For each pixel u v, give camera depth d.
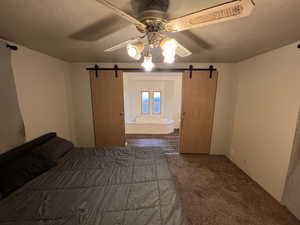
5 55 1.71
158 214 1.11
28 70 2.10
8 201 1.23
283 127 1.88
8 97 1.76
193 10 1.06
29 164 1.60
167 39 1.03
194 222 1.67
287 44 1.80
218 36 1.61
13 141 1.82
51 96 2.59
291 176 1.78
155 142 4.27
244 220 1.70
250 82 2.55
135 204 1.21
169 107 5.38
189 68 3.11
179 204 1.23
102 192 1.35
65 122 3.02
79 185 1.45
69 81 3.16
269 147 2.11
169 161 3.09
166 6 1.01
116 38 1.69
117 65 3.18
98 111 3.34
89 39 1.72
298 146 1.69
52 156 1.92
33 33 1.56
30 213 1.12
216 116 3.28
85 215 1.10
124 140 3.45
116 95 3.28
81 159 2.00
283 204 1.89
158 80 5.21
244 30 1.44
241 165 2.78
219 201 1.98
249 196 2.07
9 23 1.32
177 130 5.42
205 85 3.16
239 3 0.69
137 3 0.98
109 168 1.77
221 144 3.38
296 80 1.71
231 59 2.72
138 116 5.45
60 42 1.84
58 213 1.12
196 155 3.39
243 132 2.73
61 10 1.10
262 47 1.95
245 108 2.68
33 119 2.20
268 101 2.13
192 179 2.47
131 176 1.60
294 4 0.98
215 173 2.65
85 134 3.44
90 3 1.01
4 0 0.96
